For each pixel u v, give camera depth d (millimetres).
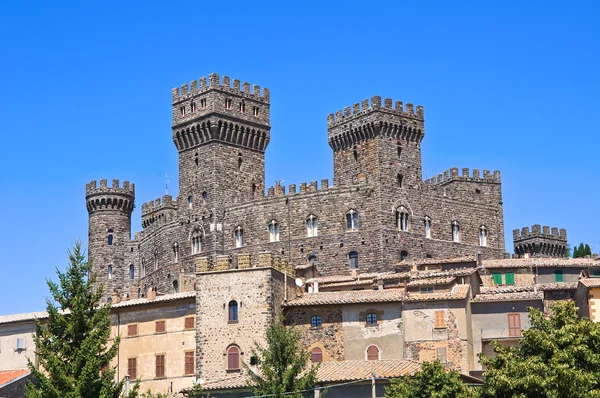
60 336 85625
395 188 157250
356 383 91375
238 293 109938
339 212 155875
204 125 167625
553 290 121250
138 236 186000
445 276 118688
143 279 180000
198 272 112375
